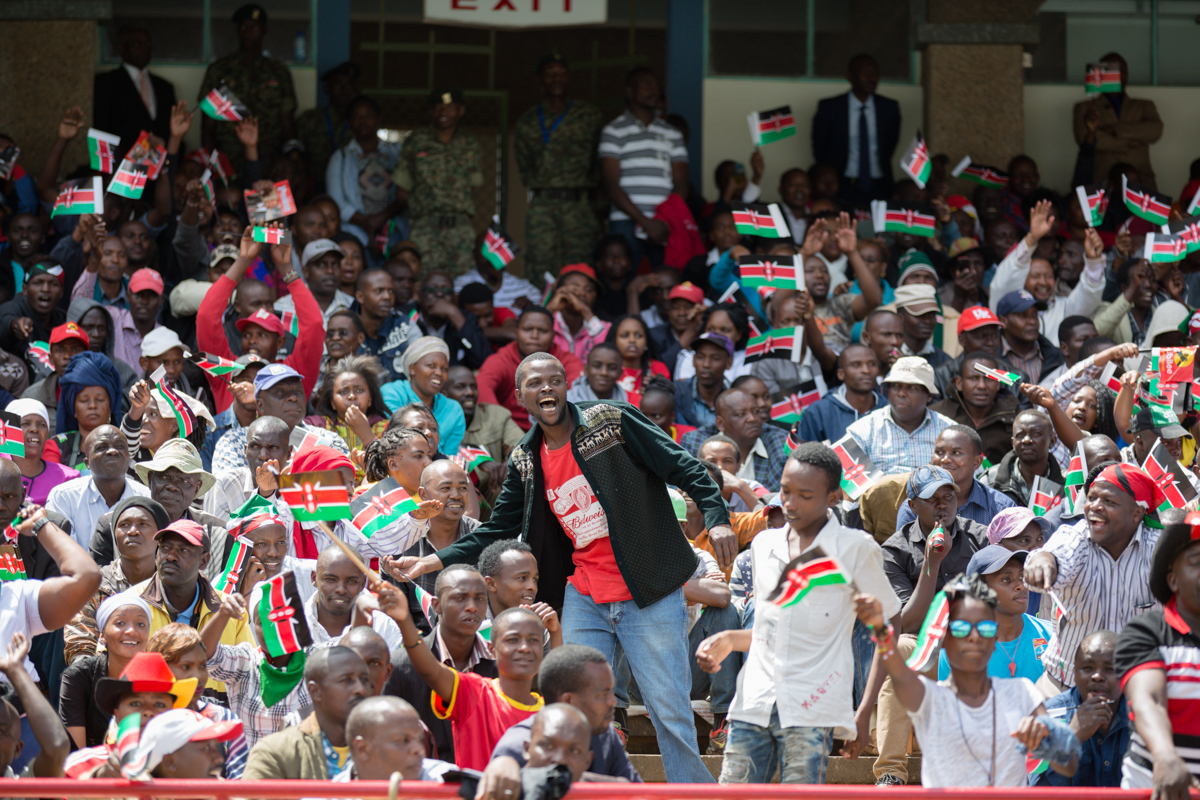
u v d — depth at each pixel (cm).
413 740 1162
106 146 2530
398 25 4038
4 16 3234
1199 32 3703
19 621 1284
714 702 1747
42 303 2462
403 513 1539
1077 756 1159
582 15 3488
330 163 3269
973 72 3544
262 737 1475
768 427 2292
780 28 3619
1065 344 2564
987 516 1902
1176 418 2017
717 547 1414
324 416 2200
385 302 2570
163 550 1567
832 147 3488
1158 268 2862
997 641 1609
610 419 1474
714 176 3591
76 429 2120
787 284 2530
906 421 2139
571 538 1502
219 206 2941
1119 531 1561
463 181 3169
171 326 2594
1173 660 1147
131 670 1289
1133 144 3584
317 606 1562
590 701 1241
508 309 3003
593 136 3309
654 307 2994
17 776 1317
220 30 3425
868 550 1273
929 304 2552
